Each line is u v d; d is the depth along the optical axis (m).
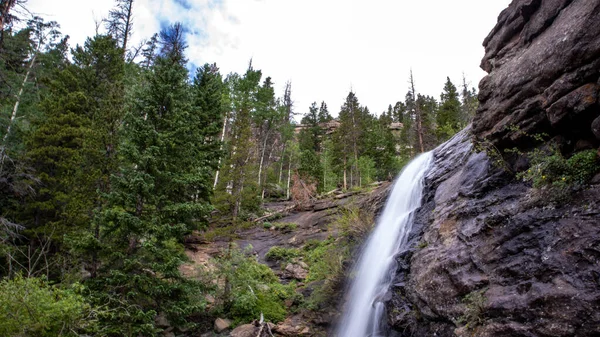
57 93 18.39
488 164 8.95
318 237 20.58
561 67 6.52
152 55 26.19
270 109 40.53
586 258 4.87
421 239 9.80
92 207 11.70
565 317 4.60
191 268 16.00
